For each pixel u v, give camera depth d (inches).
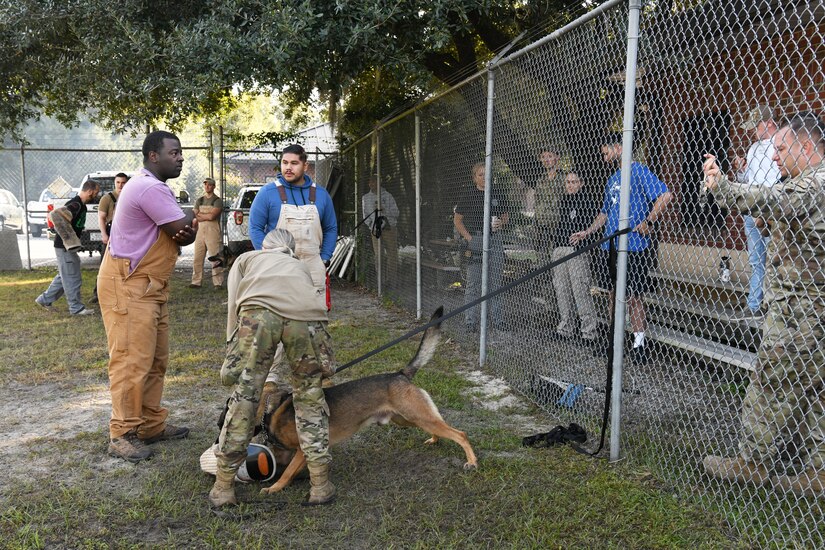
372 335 303.4
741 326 203.8
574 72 186.4
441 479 151.3
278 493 144.4
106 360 259.0
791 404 131.3
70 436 180.4
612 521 129.3
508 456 163.9
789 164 127.5
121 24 288.8
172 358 262.5
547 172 217.8
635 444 167.5
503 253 247.9
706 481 145.7
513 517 131.3
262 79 280.1
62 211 336.8
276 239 145.8
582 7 296.0
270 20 258.4
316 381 137.4
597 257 213.6
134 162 924.6
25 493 144.2
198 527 130.1
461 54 366.3
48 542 124.5
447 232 305.7
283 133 550.6
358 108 488.1
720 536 122.7
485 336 246.8
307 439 136.4
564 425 185.8
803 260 125.5
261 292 133.3
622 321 154.5
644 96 168.7
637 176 181.2
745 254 186.4
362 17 258.1
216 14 284.0
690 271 189.2
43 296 363.6
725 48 143.6
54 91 435.5
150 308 162.1
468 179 276.8
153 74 292.7
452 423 189.3
